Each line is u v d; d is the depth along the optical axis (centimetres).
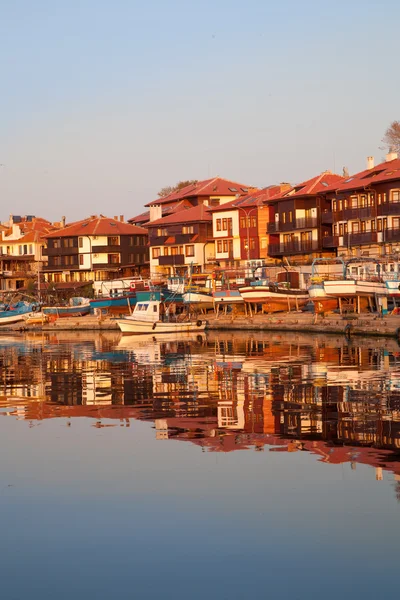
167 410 2975
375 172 10194
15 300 13575
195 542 1612
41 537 1653
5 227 18425
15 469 2138
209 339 7225
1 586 1446
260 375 4025
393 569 1483
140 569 1502
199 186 14150
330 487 1908
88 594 1412
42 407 3131
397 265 8119
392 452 2217
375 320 6831
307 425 2591
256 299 8519
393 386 3475
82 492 1925
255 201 11781
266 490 1900
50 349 6538
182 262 12638
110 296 10256
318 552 1556
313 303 8362
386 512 1739
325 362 4606
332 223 10519
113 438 2480
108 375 4278
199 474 2042
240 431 2531
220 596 1399
